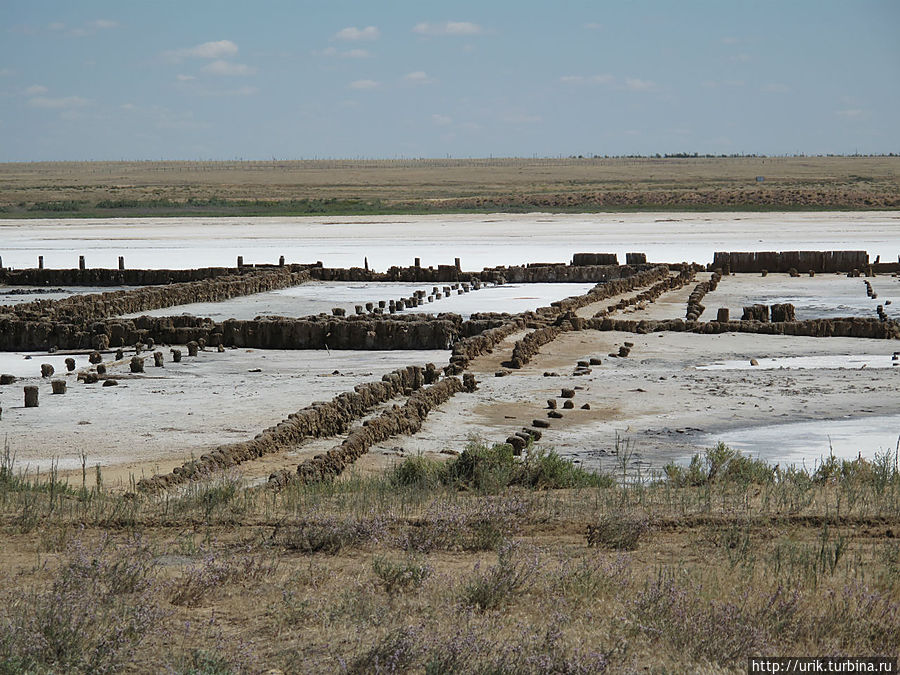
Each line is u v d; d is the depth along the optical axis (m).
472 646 10.36
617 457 24.30
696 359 40.16
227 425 27.75
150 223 148.62
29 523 16.19
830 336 46.06
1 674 9.55
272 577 13.38
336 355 43.22
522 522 16.66
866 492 19.27
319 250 100.81
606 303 58.44
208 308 59.84
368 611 11.80
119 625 10.96
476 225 134.62
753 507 17.91
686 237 110.44
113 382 35.25
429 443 26.00
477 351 40.34
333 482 20.52
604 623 11.53
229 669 10.11
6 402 31.84
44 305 55.81
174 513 17.27
